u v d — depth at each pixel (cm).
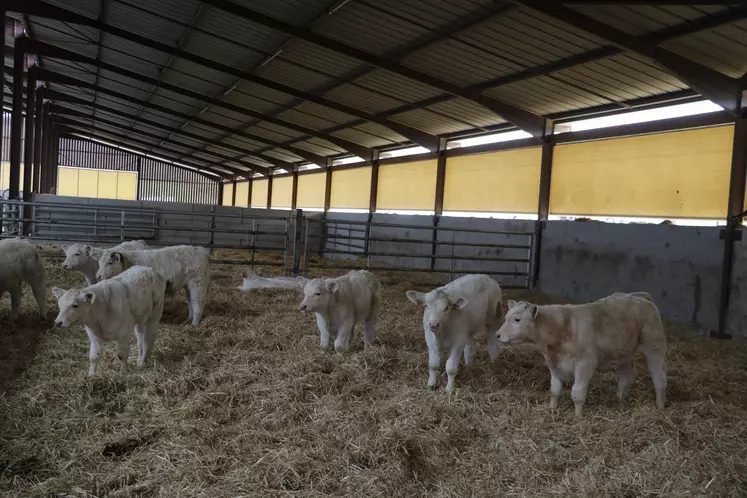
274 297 932
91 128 3319
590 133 1112
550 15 734
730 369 666
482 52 983
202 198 4206
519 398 496
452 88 1161
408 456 382
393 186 1873
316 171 2561
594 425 436
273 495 327
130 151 3859
